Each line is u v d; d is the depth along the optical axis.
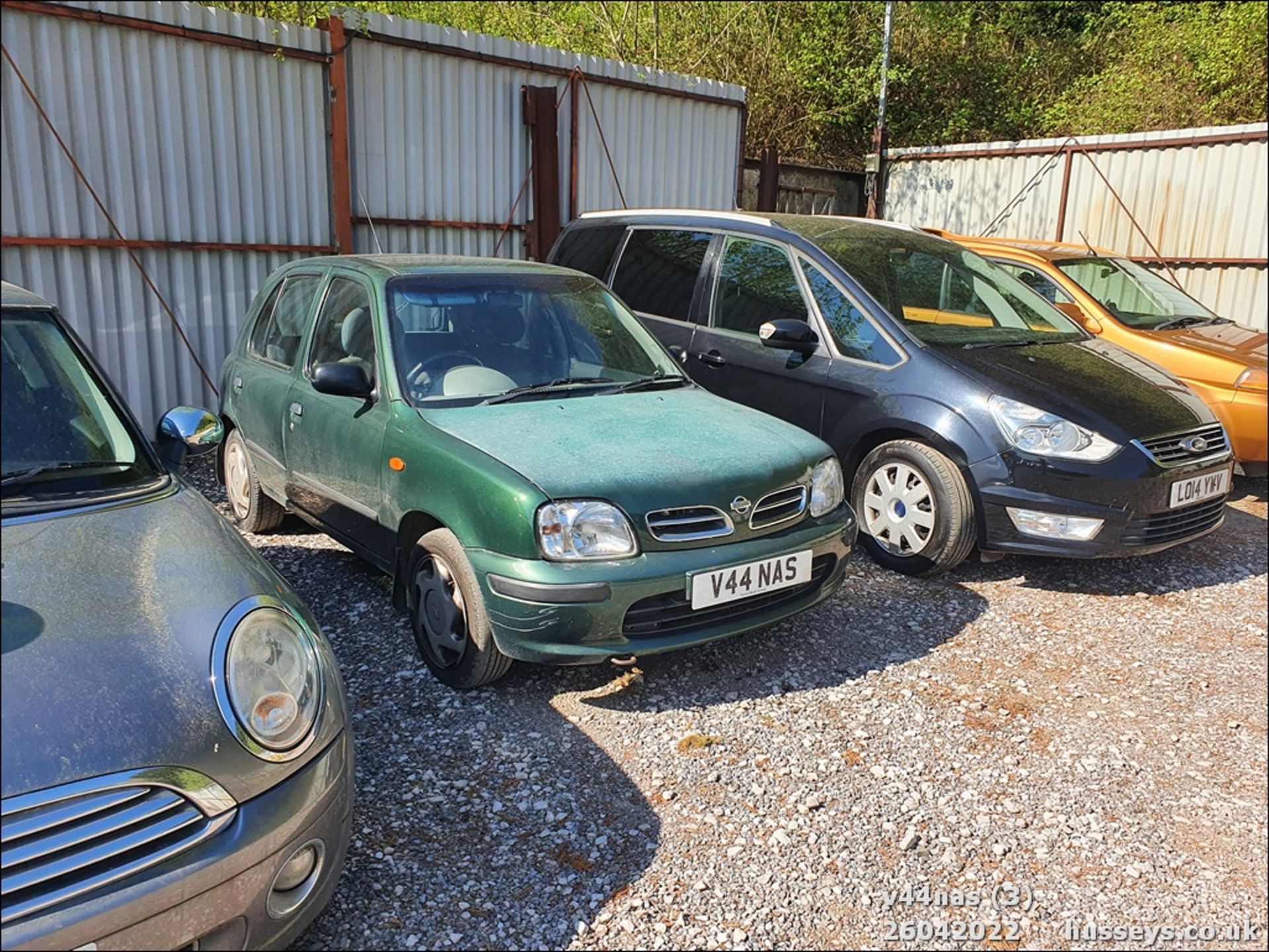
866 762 3.21
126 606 2.11
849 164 15.95
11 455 2.52
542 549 3.13
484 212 8.62
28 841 1.69
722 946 2.36
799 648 4.03
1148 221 10.69
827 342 5.13
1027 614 4.55
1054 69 17.06
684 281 5.89
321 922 2.35
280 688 2.10
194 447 3.04
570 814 2.83
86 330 6.40
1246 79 13.89
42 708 1.81
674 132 10.03
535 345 4.20
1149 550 4.63
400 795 2.87
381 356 3.88
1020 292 5.95
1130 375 5.13
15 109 5.87
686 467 3.40
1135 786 3.18
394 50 7.71
